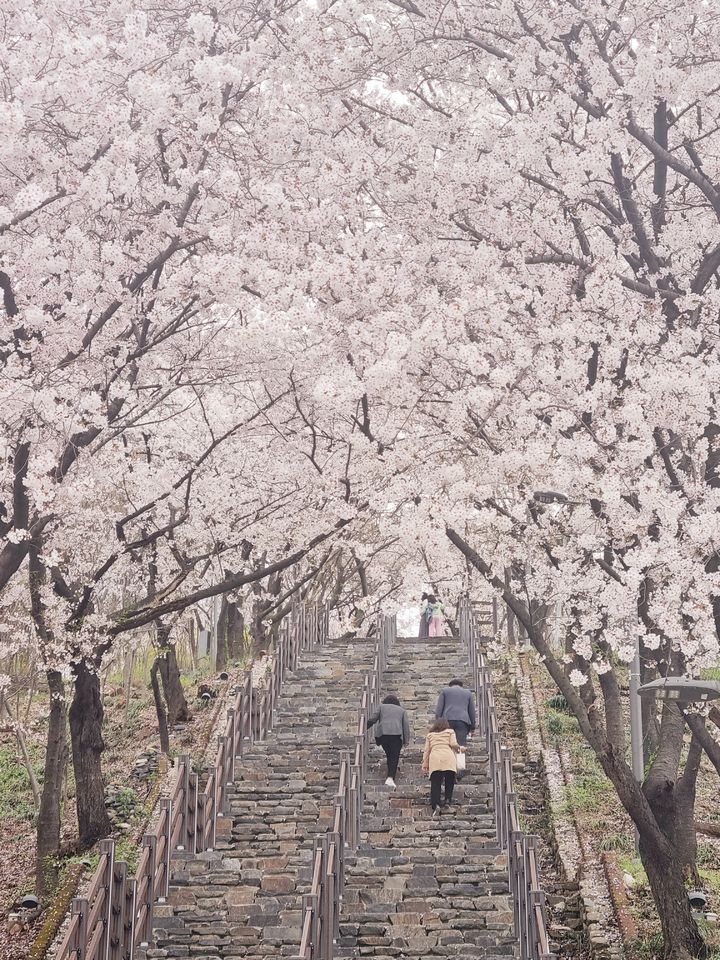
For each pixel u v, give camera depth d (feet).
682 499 34.06
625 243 42.39
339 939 36.40
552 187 42.06
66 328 39.32
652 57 39.09
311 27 44.93
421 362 39.32
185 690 81.35
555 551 38.04
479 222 45.11
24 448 38.06
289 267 40.96
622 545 35.35
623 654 36.37
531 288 41.01
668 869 36.42
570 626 39.32
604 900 42.75
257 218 42.14
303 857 43.34
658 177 43.65
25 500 38.01
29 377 38.37
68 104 39.14
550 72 41.60
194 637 103.45
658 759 41.06
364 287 38.93
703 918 39.52
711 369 35.78
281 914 38.14
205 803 45.29
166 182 44.65
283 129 44.88
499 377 36.52
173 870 41.68
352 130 47.62
